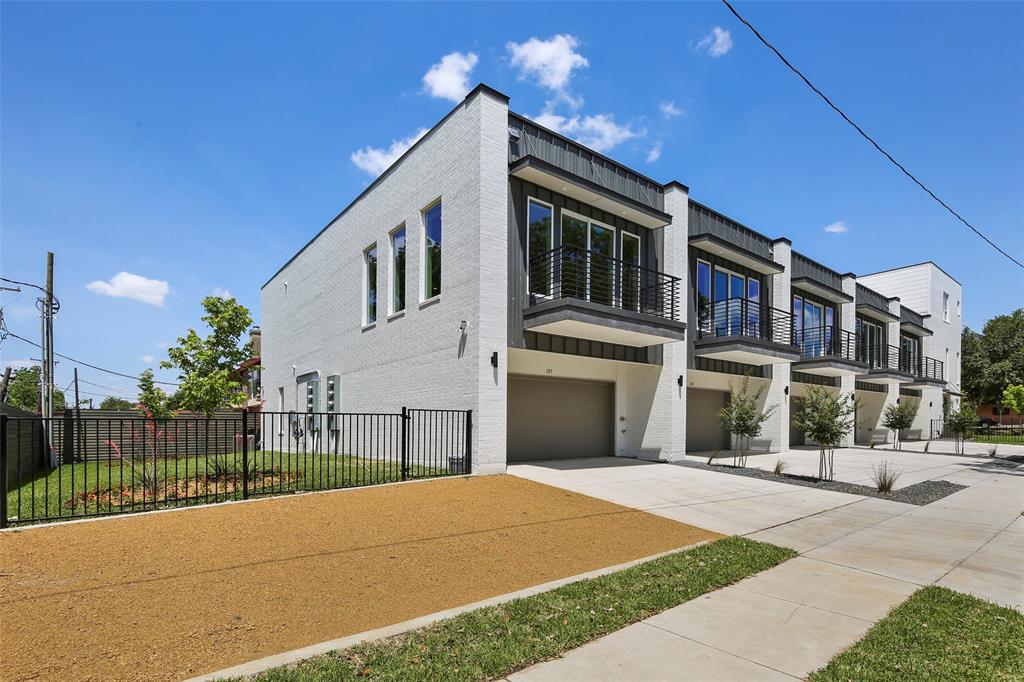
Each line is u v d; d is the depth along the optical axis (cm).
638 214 1406
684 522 807
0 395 2138
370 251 1648
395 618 438
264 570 521
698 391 1820
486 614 440
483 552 615
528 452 1358
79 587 461
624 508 865
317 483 947
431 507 790
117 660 353
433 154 1299
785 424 1950
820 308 2286
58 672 336
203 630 400
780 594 520
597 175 1370
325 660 357
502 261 1142
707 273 1700
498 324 1127
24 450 1245
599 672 360
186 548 567
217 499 782
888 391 2769
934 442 2938
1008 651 400
